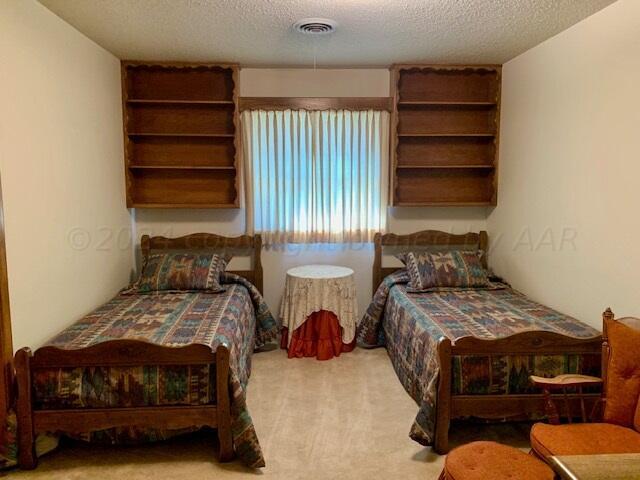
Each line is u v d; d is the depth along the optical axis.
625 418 2.11
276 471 2.45
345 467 2.47
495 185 4.29
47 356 2.41
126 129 4.02
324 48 3.61
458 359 2.58
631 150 2.62
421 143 4.38
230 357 2.52
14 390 2.41
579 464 1.50
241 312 3.44
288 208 4.35
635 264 2.61
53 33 2.81
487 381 2.58
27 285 2.54
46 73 2.73
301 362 3.93
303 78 4.29
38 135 2.65
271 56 3.84
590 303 3.00
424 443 2.55
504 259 4.18
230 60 3.97
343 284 4.05
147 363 2.47
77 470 2.45
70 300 3.03
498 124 4.20
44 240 2.71
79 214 3.17
